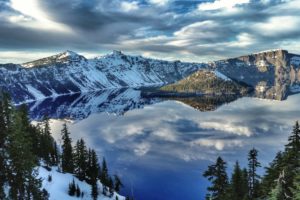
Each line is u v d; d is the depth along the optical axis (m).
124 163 160.50
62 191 90.56
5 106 45.56
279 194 30.75
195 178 137.38
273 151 174.88
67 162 111.00
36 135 105.12
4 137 44.88
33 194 45.94
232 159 163.12
